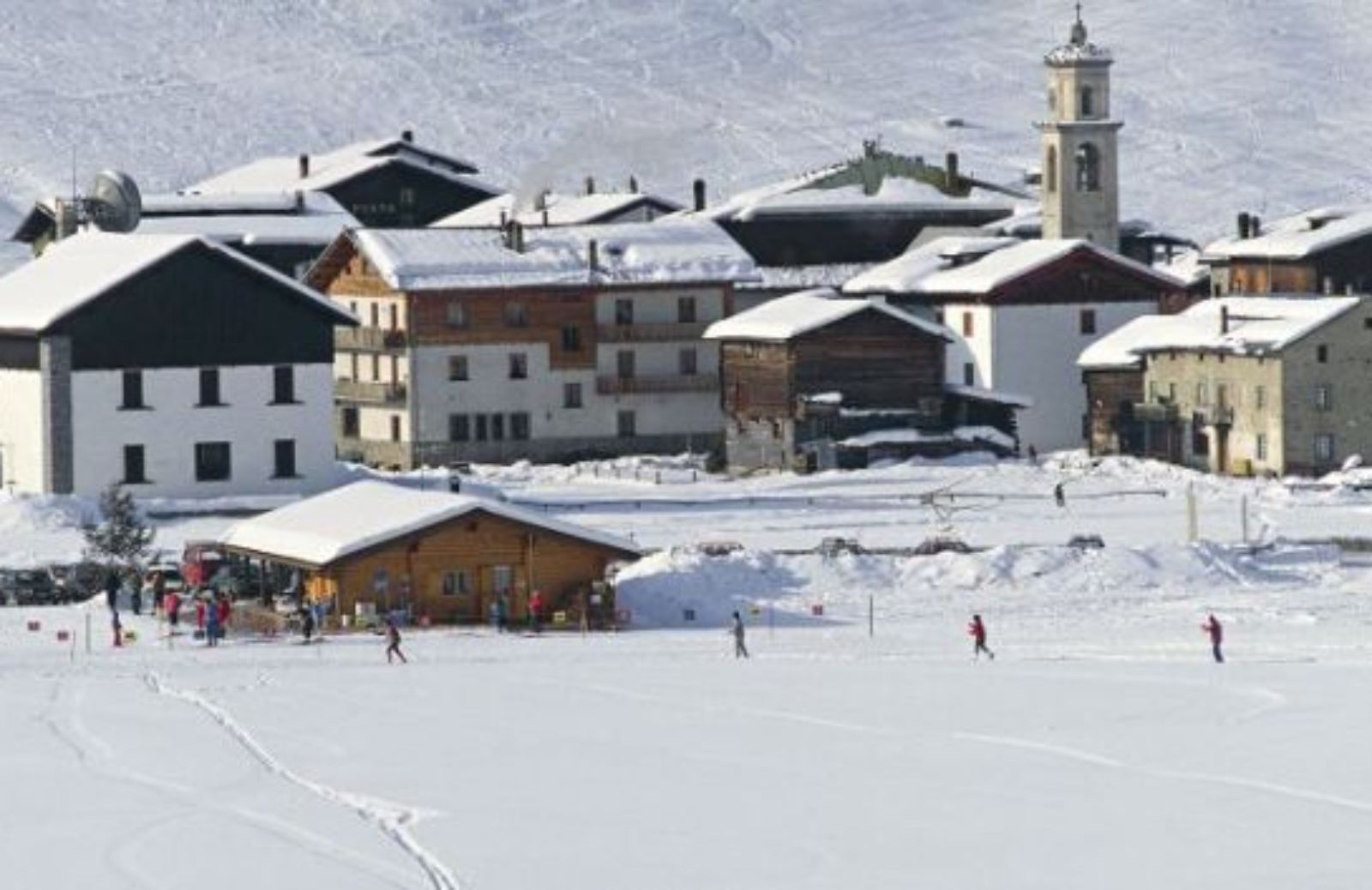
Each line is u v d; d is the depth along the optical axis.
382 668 178.12
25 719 158.38
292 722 157.38
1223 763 144.12
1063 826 130.25
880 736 152.50
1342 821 130.62
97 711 161.25
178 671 177.75
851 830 129.62
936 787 138.88
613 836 128.38
